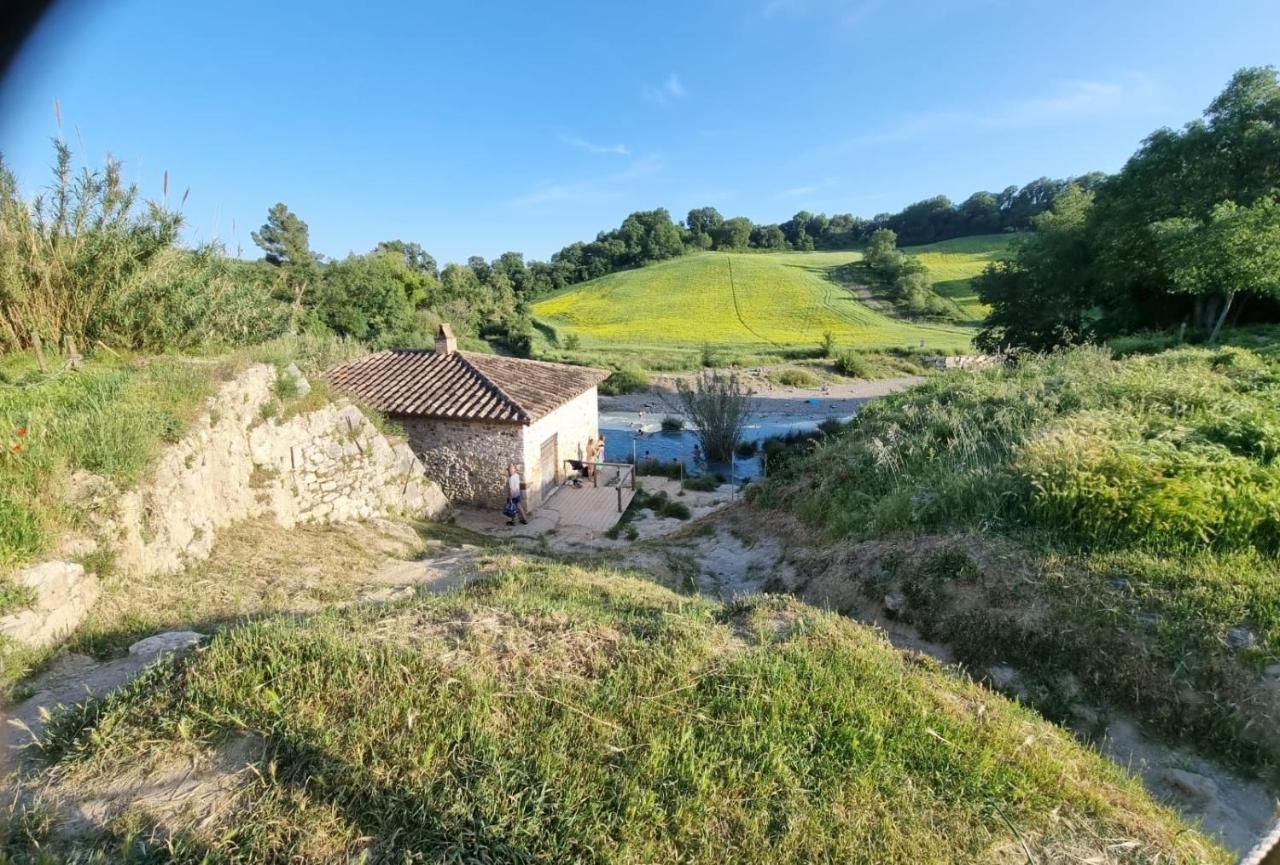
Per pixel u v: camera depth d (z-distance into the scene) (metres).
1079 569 5.20
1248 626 4.31
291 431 8.84
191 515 6.23
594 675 3.40
